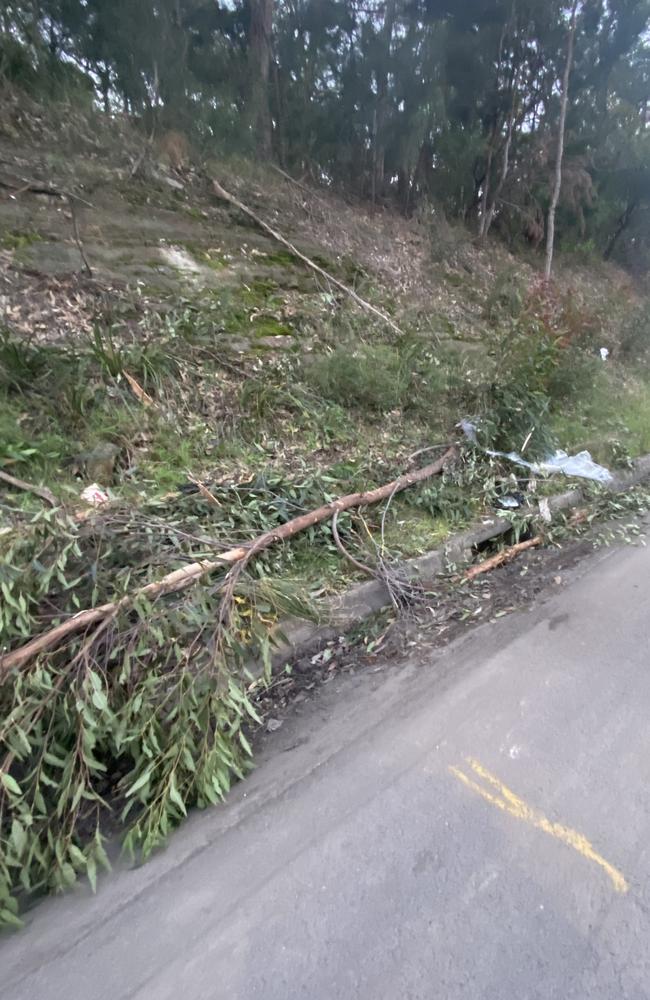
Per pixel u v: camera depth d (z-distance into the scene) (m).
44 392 4.98
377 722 3.38
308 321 7.85
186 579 3.47
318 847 2.63
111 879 2.54
